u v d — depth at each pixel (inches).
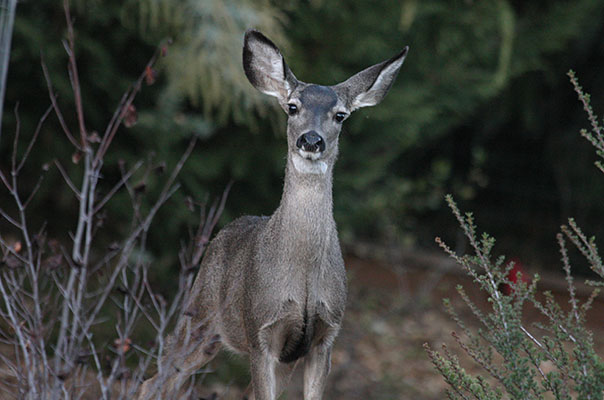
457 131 925.2
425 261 823.1
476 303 725.9
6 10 250.1
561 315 237.9
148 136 490.3
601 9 792.3
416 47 649.6
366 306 691.4
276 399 304.0
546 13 730.2
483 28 651.5
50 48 468.4
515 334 223.8
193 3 450.3
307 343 281.1
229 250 313.1
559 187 886.4
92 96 501.0
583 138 868.6
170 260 522.0
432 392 530.9
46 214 510.0
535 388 222.8
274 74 298.4
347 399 505.7
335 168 624.4
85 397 250.7
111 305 427.2
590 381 213.3
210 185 549.3
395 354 589.9
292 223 271.7
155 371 313.9
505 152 926.4
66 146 497.7
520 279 235.9
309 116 279.0
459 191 756.0
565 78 861.2
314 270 273.3
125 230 500.1
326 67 578.9
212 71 448.1
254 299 280.8
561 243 239.0
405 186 659.4
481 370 549.3
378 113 612.1
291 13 570.3
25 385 225.0
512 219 911.0
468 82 669.9
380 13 600.7
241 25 458.6
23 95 489.1
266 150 542.6
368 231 853.8
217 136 533.6
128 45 506.6
